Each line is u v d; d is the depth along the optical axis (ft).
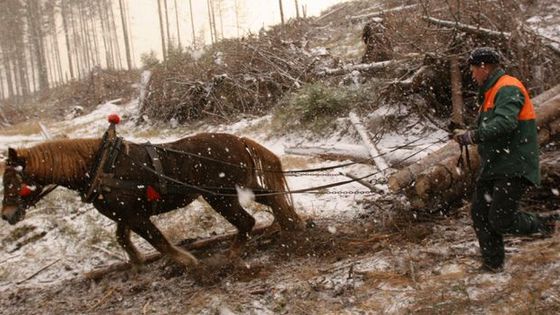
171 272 17.67
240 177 17.80
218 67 49.73
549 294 12.21
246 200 17.80
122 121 59.67
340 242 18.01
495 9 28.30
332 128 34.22
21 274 20.42
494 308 12.19
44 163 15.71
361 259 16.39
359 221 19.94
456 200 18.84
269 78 46.80
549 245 14.56
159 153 17.02
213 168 17.46
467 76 29.22
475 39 28.17
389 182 18.04
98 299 16.97
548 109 19.44
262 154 18.33
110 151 16.24
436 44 29.22
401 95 31.24
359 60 48.08
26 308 17.21
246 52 48.96
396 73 33.06
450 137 19.63
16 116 93.56
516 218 13.03
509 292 12.66
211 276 16.74
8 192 15.65
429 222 18.34
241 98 47.44
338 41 73.61
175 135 47.52
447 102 30.89
